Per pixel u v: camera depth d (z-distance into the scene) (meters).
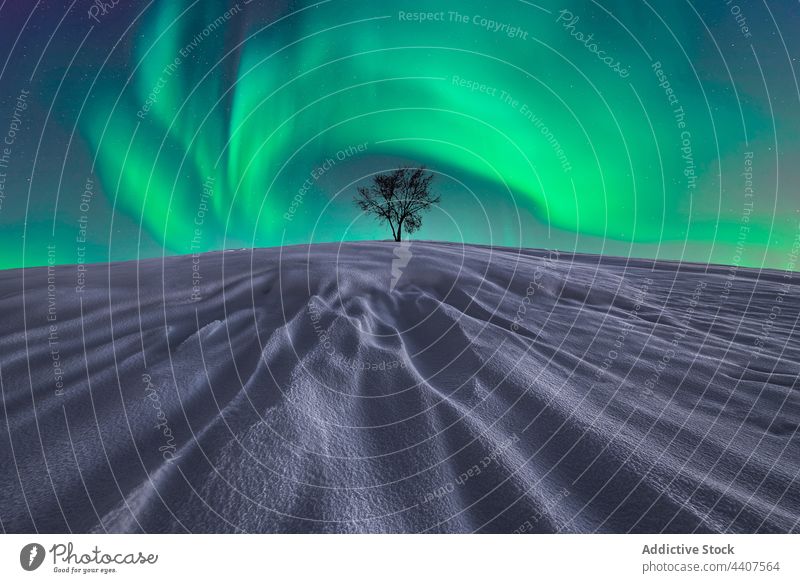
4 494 2.51
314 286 6.54
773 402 3.94
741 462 2.96
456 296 6.98
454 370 4.25
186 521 2.31
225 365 4.12
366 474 2.68
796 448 3.15
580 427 3.29
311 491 2.51
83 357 4.38
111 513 2.34
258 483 2.55
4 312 5.66
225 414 3.25
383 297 6.55
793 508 2.52
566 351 5.01
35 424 3.20
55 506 2.42
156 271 7.72
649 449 3.06
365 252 9.28
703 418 3.58
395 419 3.30
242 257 8.61
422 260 8.73
